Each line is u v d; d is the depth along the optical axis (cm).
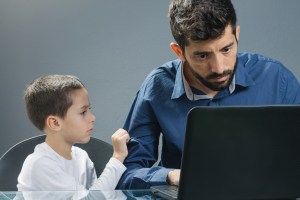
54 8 252
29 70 256
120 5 250
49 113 157
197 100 147
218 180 93
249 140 92
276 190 96
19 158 159
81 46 253
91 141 169
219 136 91
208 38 120
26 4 253
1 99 259
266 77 150
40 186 147
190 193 93
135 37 251
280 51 247
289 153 94
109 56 253
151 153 151
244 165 93
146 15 249
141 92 155
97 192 121
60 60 254
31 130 258
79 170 159
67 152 160
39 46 255
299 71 248
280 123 93
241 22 247
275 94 149
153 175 129
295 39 246
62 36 253
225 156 92
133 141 148
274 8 246
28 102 162
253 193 95
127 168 143
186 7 124
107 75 254
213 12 120
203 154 91
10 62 257
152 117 151
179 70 149
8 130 260
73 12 252
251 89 148
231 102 147
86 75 254
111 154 167
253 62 153
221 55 124
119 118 256
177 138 147
